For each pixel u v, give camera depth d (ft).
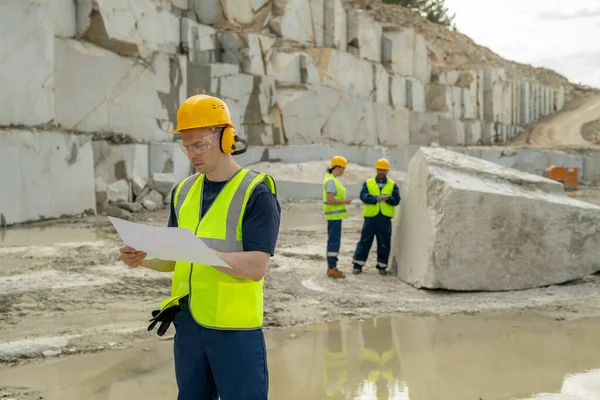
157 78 69.10
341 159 30.55
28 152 48.42
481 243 27.43
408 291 27.84
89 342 19.99
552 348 19.97
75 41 60.29
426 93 131.85
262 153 79.20
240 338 9.37
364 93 109.09
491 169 29.89
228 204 9.56
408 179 31.86
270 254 9.52
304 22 100.17
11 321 22.07
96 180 58.18
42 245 37.68
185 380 9.73
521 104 172.65
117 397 15.67
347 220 56.49
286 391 16.20
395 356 19.15
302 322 22.91
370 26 114.01
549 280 28.43
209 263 8.89
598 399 15.69
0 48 47.67
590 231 28.84
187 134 9.61
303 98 91.91
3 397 15.51
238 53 85.20
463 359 18.89
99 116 61.87
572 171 103.14
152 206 61.67
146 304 24.94
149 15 69.87
